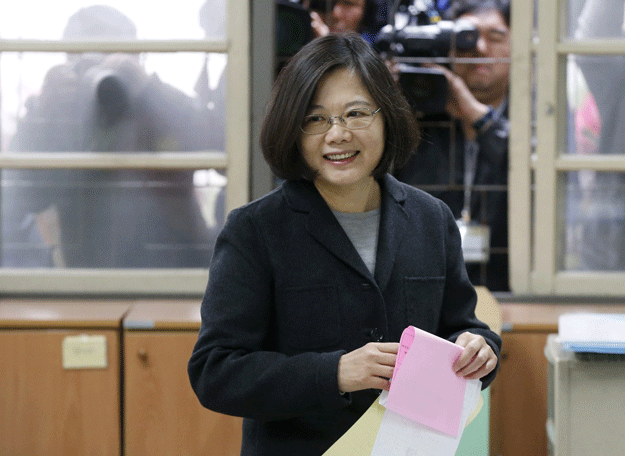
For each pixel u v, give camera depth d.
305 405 2.83
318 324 3.07
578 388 4.09
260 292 3.09
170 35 6.83
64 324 5.99
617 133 6.84
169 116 6.92
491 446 6.11
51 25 6.76
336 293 3.09
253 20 6.79
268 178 6.92
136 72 6.85
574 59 6.79
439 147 6.93
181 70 6.86
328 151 2.97
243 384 2.88
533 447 6.08
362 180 3.24
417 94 6.88
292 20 6.84
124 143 6.93
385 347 2.85
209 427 6.00
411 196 3.41
